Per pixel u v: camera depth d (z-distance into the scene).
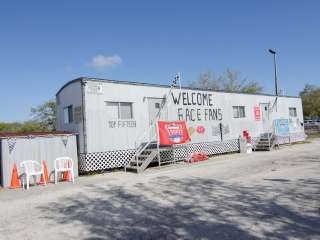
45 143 12.85
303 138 26.38
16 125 31.88
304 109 57.66
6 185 11.73
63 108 15.70
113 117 14.64
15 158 12.05
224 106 19.81
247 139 20.75
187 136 16.58
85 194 9.67
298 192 8.16
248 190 8.80
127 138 15.02
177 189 9.61
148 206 7.74
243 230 5.62
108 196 9.21
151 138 15.89
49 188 11.02
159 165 14.80
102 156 14.20
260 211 6.70
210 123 18.88
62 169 12.23
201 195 8.57
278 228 5.61
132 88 15.38
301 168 12.19
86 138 13.75
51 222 6.86
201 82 50.81
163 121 15.77
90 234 5.96
